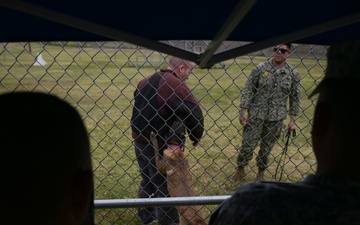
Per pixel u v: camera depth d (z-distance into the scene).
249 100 5.14
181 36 1.41
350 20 1.16
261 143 5.12
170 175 3.49
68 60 12.64
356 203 1.03
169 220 3.75
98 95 11.34
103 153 7.02
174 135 3.48
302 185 1.08
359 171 1.05
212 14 1.27
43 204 0.83
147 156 3.73
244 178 5.29
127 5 1.19
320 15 1.30
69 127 0.90
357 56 1.04
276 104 5.14
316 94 1.18
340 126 1.05
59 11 1.16
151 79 3.57
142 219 4.13
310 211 1.03
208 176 5.76
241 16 0.96
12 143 0.83
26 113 0.87
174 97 3.44
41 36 1.47
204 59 1.25
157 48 1.27
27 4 1.03
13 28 1.39
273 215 1.04
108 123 9.10
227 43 1.90
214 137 8.22
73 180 0.88
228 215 1.09
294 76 5.10
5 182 0.82
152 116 3.51
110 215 4.61
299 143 7.32
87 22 1.16
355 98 1.03
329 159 1.07
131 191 5.31
